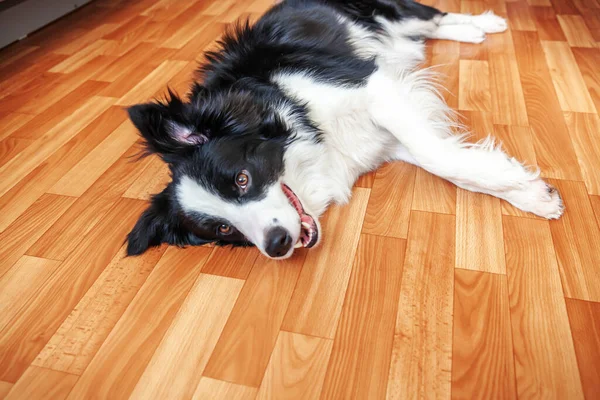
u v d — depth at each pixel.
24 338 0.68
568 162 0.80
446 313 0.63
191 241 0.78
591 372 0.56
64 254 0.79
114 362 0.64
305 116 0.79
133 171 0.93
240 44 0.86
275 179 0.73
